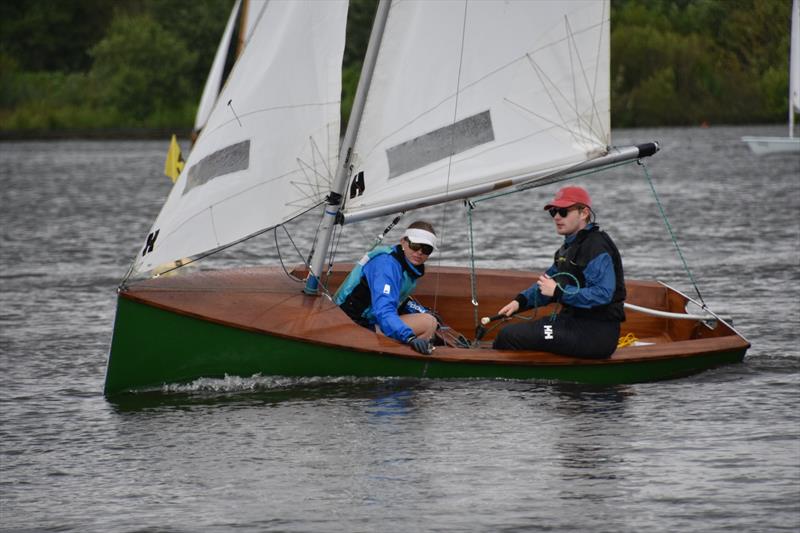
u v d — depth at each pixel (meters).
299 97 35.53
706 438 29.81
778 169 126.38
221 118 35.22
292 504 25.91
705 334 39.34
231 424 31.52
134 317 34.34
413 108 36.31
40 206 102.12
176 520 25.19
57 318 48.41
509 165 37.47
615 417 31.69
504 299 41.53
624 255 65.06
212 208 35.22
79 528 24.91
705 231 75.31
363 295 36.06
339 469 27.97
